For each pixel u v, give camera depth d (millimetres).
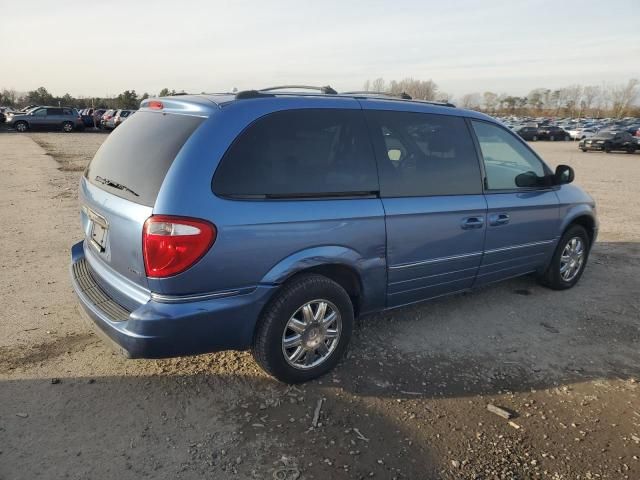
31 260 5656
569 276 5219
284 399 3129
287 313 3084
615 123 64000
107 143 3525
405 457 2666
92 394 3113
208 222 2686
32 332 3885
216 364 3502
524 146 4598
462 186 3949
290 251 2998
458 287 4180
